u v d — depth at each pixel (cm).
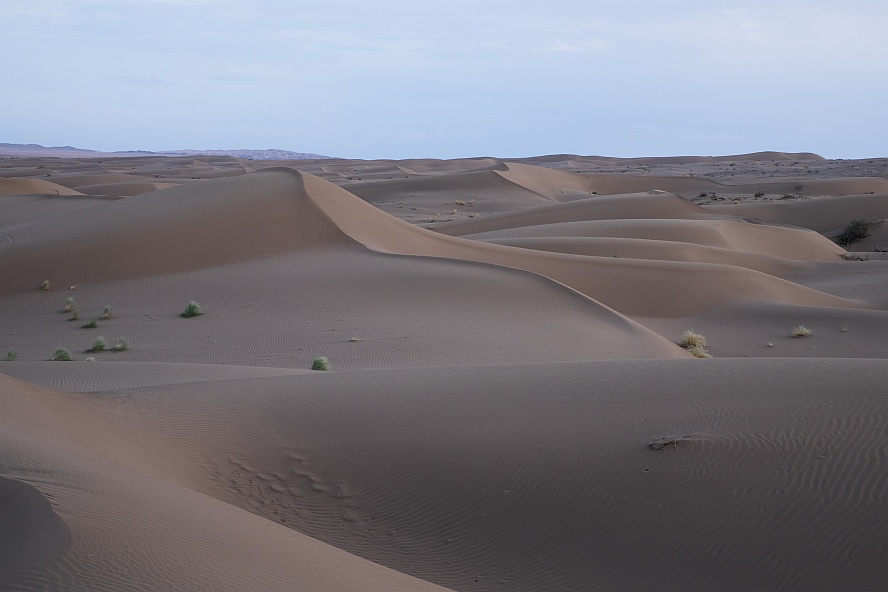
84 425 1197
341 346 2786
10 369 2070
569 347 2795
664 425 1108
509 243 6412
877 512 819
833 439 962
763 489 898
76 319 3459
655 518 903
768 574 786
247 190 5369
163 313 3478
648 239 6888
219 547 624
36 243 4631
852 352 3547
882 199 10081
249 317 3316
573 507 959
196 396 1479
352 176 19250
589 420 1180
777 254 7812
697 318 4428
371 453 1192
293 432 1298
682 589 798
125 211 5284
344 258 4359
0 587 476
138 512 653
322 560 701
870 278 6088
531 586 850
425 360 2567
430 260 4228
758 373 1317
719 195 13575
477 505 1012
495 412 1277
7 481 654
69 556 524
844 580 755
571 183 15425
